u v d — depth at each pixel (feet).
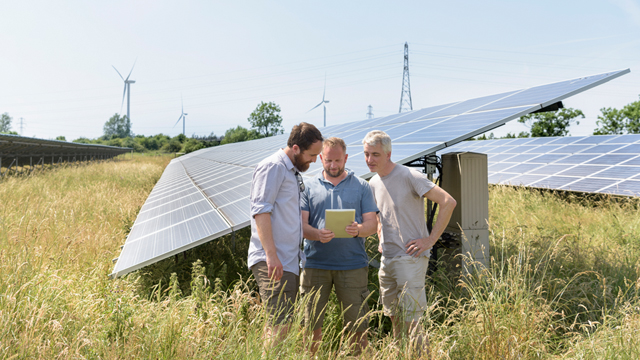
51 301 11.94
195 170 48.29
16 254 15.34
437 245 18.72
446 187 18.70
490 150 66.90
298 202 10.94
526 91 21.84
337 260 11.83
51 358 9.09
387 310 12.60
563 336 12.41
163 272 16.07
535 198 36.99
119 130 450.30
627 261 18.13
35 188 41.75
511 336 10.34
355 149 23.65
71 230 22.54
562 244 19.62
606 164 42.75
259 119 258.16
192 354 9.34
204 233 14.20
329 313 12.89
